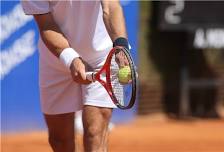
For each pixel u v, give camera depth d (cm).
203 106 3897
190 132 3188
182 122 3612
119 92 1009
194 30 3722
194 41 3753
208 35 3784
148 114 3669
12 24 2909
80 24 1168
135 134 3038
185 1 3612
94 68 1193
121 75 981
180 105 3766
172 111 3788
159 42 3725
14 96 2928
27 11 1133
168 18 3581
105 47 1183
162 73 3747
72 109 1216
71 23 1171
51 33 1106
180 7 3603
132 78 955
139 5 3603
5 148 2497
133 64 960
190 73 3897
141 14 3619
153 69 3703
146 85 3656
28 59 2970
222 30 3812
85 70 1070
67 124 1248
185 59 3744
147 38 3666
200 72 3919
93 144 1146
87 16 1161
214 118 3838
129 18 3347
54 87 1221
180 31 3741
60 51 1076
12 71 2922
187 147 2661
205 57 3919
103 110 1150
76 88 1207
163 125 3453
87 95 1150
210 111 3894
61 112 1227
